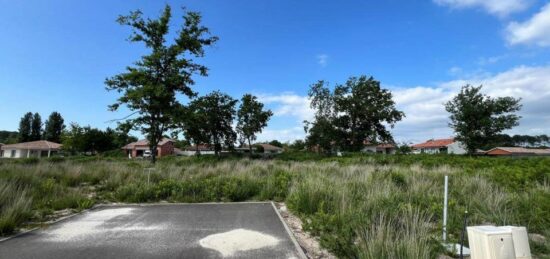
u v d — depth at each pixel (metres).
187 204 9.90
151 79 24.58
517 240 3.51
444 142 87.12
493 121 40.31
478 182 10.20
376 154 40.12
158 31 24.64
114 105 24.20
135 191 10.81
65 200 9.27
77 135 60.97
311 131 51.94
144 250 5.32
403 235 5.02
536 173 11.38
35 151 69.38
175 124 25.19
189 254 5.14
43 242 5.75
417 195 8.52
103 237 6.09
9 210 6.92
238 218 7.83
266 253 5.21
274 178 12.57
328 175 13.89
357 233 5.32
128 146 75.69
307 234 6.45
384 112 50.44
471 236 3.65
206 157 33.69
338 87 51.56
